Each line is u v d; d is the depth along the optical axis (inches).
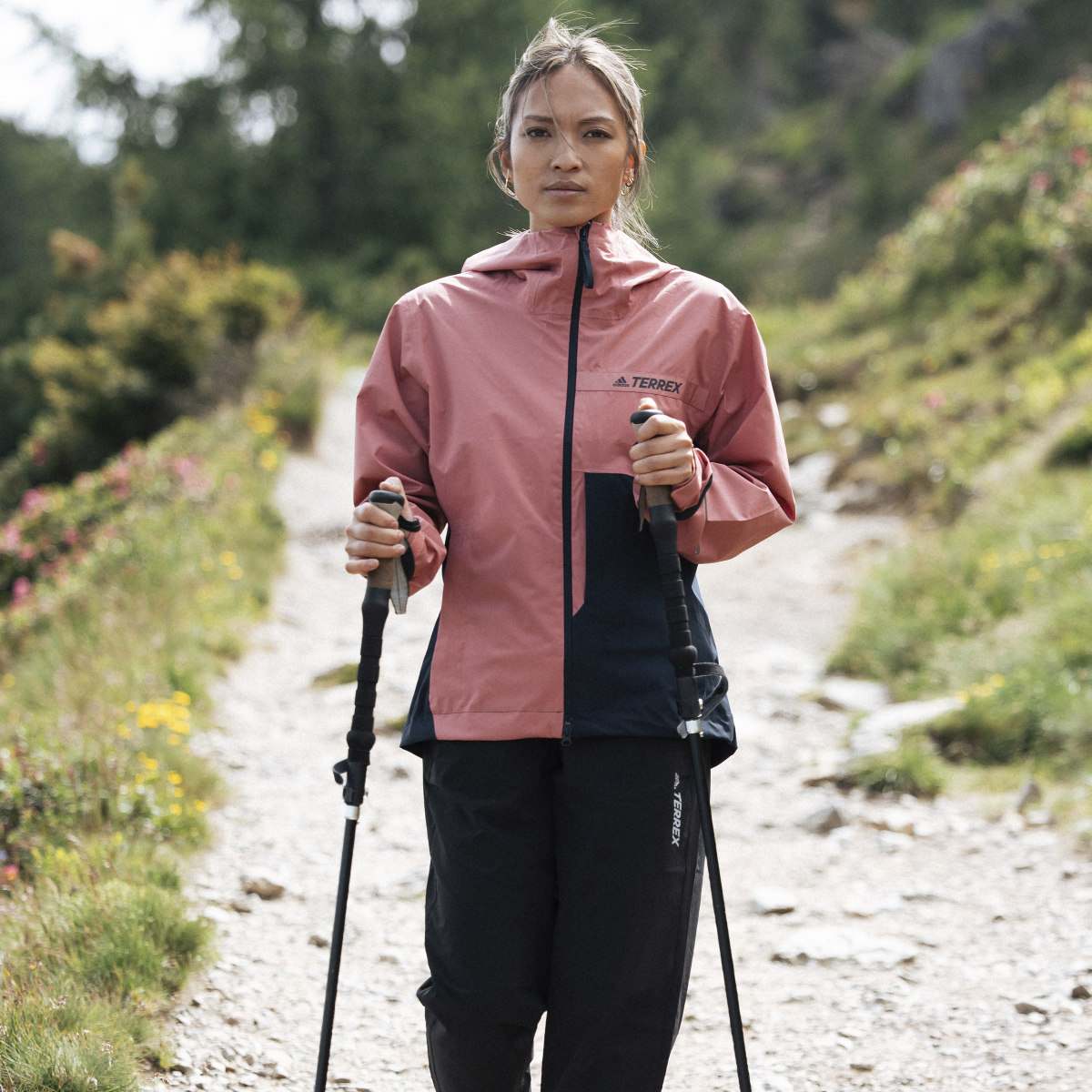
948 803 187.2
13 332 958.4
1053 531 273.9
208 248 1044.5
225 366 522.0
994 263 514.6
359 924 149.1
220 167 1075.3
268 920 149.5
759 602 308.5
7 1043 104.6
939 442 374.0
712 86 1473.9
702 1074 116.3
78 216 1131.3
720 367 85.4
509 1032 82.9
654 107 1400.1
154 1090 107.4
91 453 533.6
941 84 1264.8
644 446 76.8
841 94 1496.1
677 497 79.5
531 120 83.6
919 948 140.6
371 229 1097.4
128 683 221.9
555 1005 81.3
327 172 1084.5
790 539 356.2
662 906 80.4
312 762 207.5
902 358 477.4
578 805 80.2
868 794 191.0
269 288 539.2
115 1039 109.4
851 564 325.1
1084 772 186.2
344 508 398.6
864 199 1210.6
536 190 84.0
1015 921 145.3
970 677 226.8
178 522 333.4
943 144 1245.7
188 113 1120.2
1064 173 509.7
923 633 251.9
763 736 219.0
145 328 529.7
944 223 560.7
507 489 81.0
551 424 81.1
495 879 81.1
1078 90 565.3
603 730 79.1
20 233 1515.7
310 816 184.2
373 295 949.8
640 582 81.6
